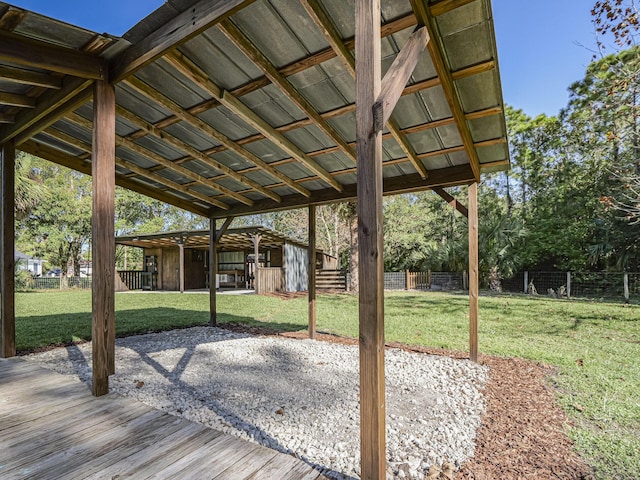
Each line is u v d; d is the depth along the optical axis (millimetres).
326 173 4535
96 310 2617
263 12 2164
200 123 3406
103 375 2641
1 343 3732
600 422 2508
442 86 2480
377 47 1547
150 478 1596
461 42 2242
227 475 1636
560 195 13008
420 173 4105
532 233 13367
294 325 6824
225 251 18000
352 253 13914
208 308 9195
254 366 4043
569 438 2266
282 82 2701
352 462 1969
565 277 12281
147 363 4109
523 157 14445
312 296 5551
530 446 2168
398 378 3545
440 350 4723
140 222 24859
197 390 3186
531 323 6633
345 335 5863
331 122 3367
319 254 17094
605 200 7613
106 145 2654
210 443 1935
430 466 1939
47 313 8078
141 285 17031
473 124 3199
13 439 1941
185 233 13055
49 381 2938
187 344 5168
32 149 4094
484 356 4355
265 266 16594
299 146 3875
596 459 2014
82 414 2287
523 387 3264
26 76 2645
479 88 2691
